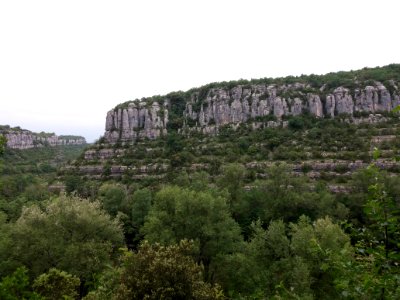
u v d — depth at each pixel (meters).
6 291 15.59
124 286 16.16
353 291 7.77
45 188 100.19
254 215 62.38
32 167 157.88
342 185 74.31
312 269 29.77
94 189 94.50
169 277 15.87
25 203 76.12
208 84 143.75
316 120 108.62
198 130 122.50
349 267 8.06
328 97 111.75
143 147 116.69
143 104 133.25
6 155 175.25
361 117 104.19
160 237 37.53
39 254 36.12
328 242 30.75
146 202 67.19
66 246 36.59
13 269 34.50
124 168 105.25
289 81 128.12
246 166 90.62
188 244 18.75
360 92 110.00
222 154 102.00
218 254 36.09
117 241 44.84
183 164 99.56
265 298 24.20
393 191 53.81
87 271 34.88
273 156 92.25
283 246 32.06
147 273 16.11
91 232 39.91
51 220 39.12
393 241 7.34
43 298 17.98
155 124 126.44
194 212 39.81
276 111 115.56
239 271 31.47
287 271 29.44
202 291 16.39
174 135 117.94
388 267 7.14
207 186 66.44
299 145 95.44
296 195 60.25
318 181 76.88
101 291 21.94
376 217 7.48
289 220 60.59
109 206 72.44
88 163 114.50
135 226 65.31
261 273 29.66
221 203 40.91
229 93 130.50
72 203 41.75
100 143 126.75
